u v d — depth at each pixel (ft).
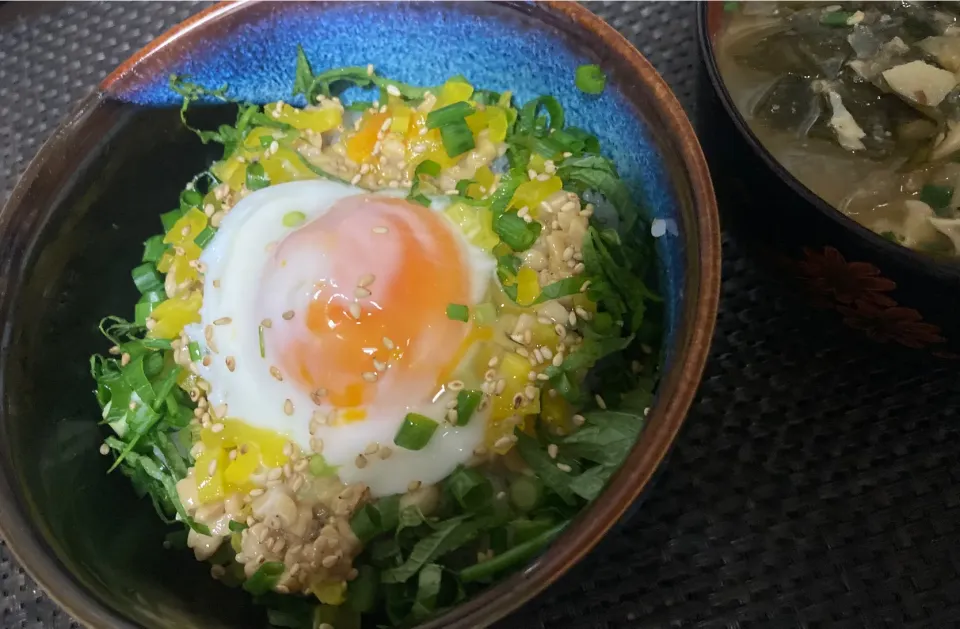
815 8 0.78
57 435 0.71
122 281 0.80
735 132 0.68
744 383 0.76
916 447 0.73
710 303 0.60
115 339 0.78
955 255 0.68
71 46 0.98
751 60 0.78
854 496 0.72
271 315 0.73
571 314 0.73
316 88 0.84
